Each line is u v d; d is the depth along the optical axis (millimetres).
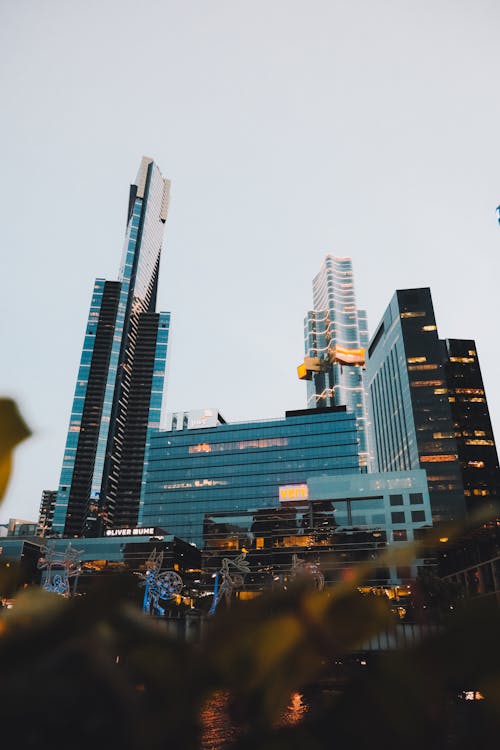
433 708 442
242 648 477
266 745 450
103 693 421
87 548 140500
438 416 187000
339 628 482
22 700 398
